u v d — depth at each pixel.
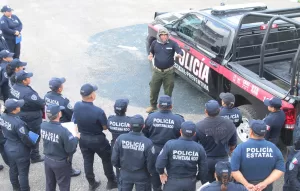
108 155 5.48
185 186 4.46
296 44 7.13
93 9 14.08
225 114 5.16
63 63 9.96
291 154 4.77
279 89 5.72
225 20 7.07
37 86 8.85
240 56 6.77
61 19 13.05
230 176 3.63
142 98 8.34
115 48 10.84
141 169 4.68
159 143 4.97
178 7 14.04
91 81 9.06
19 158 5.24
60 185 5.10
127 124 4.98
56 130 4.80
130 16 13.29
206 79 7.25
